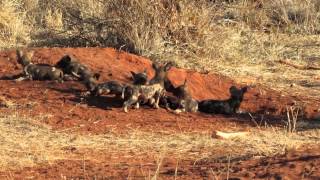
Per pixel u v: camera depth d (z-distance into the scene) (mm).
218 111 44281
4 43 62250
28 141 36344
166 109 43594
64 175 30500
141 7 57156
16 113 40750
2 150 34594
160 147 35906
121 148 35750
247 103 47469
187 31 57844
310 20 76000
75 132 38281
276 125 41562
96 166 32094
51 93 44562
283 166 29812
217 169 30391
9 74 49094
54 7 72625
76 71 47312
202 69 55219
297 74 57031
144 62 52750
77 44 60250
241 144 36188
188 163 32531
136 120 40750
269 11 78750
